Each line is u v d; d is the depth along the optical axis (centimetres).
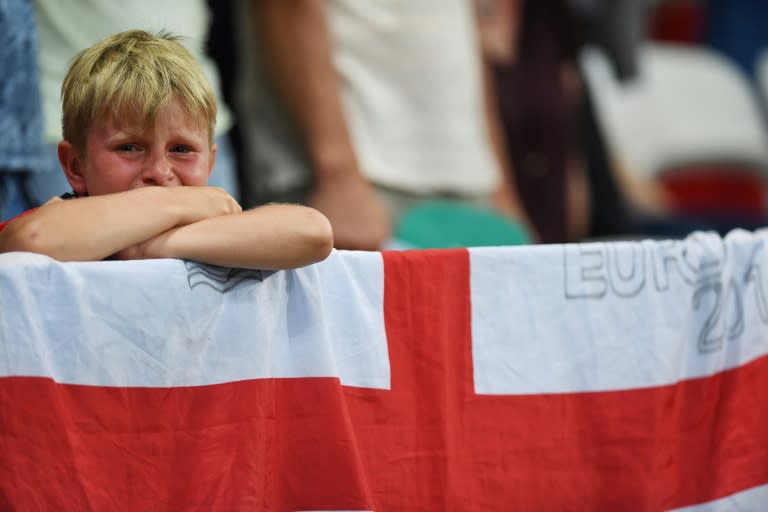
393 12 1159
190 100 486
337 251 509
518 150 1320
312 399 489
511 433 529
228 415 468
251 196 1103
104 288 445
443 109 1191
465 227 1192
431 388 516
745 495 580
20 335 430
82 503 438
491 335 529
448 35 1195
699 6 1695
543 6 1357
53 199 486
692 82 1639
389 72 1163
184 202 468
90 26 873
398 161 1166
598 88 1461
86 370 443
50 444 433
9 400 427
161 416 455
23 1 779
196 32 954
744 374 584
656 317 552
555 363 537
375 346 509
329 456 486
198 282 460
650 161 1537
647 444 546
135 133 478
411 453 512
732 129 1650
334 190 1086
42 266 437
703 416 572
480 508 523
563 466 536
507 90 1309
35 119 794
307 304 492
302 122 1078
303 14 1071
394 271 516
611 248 546
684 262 561
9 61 773
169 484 456
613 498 541
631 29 1509
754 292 585
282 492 486
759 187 1669
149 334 452
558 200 1354
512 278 533
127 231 454
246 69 1098
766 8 1734
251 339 473
